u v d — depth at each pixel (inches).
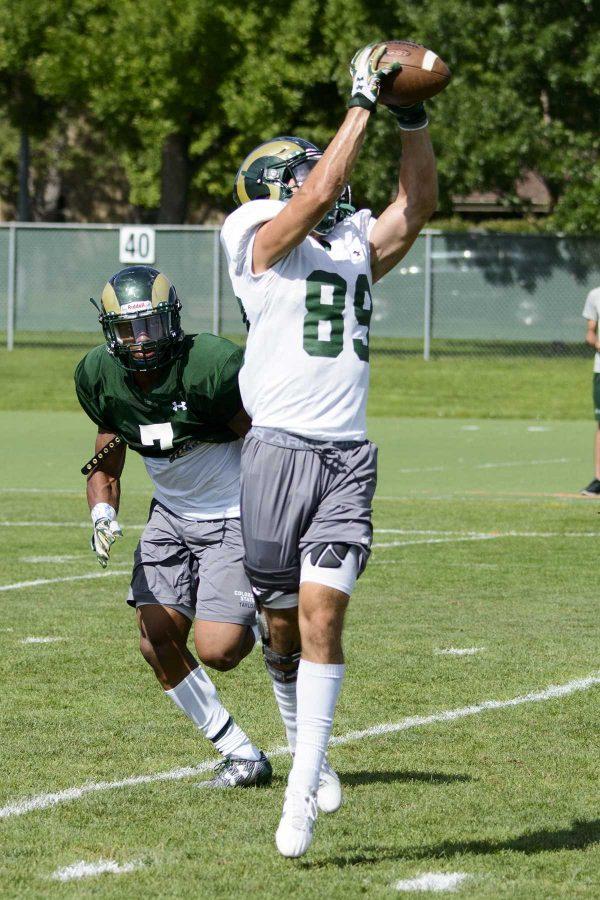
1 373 3186.5
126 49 3846.0
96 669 866.1
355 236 564.1
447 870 523.2
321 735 530.9
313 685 532.7
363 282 557.6
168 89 3833.7
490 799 612.4
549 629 976.3
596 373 1729.8
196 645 636.1
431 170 592.1
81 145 6392.7
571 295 3230.8
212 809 601.6
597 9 3459.6
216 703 643.5
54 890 501.0
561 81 3432.6
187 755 684.7
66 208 6742.1
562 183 3550.7
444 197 3599.9
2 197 6717.5
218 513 639.1
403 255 595.2
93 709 771.4
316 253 546.6
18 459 2081.7
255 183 579.5
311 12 3811.5
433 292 3292.3
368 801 609.9
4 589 1131.3
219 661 633.6
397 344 3316.9
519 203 3673.7
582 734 716.7
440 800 611.5
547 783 634.8
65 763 669.3
